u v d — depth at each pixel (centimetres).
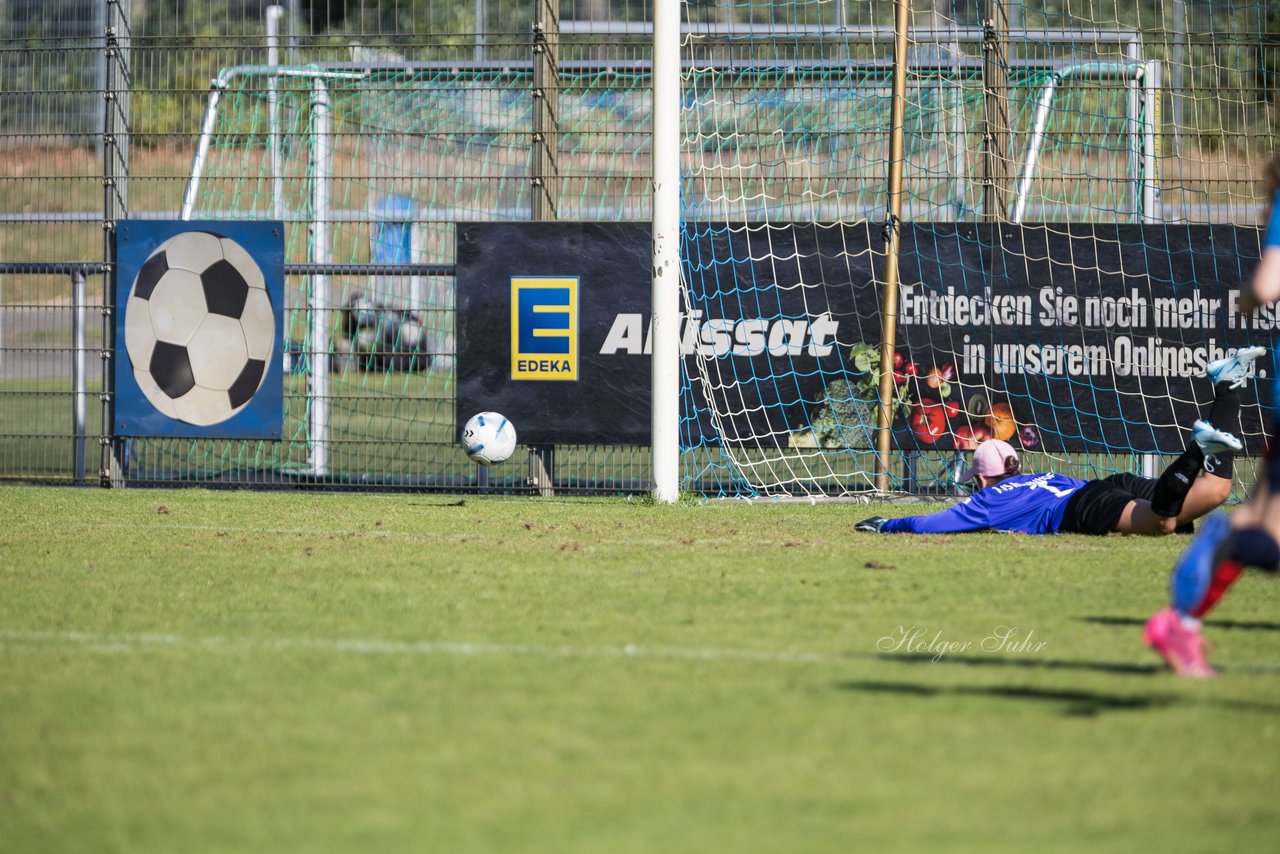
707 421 3409
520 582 2045
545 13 3462
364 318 3741
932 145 3791
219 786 1069
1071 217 3794
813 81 3700
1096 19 3875
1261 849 927
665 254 3173
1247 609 1816
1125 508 2578
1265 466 1312
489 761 1127
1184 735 1189
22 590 1978
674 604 1845
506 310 3459
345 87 3700
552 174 3503
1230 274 3350
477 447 3294
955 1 3756
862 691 1347
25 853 930
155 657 1521
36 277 3806
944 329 3378
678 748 1158
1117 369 3362
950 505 3269
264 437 3591
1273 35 3538
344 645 1580
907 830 962
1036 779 1073
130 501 3316
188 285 3603
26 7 3847
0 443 4334
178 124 3797
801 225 3381
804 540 2561
